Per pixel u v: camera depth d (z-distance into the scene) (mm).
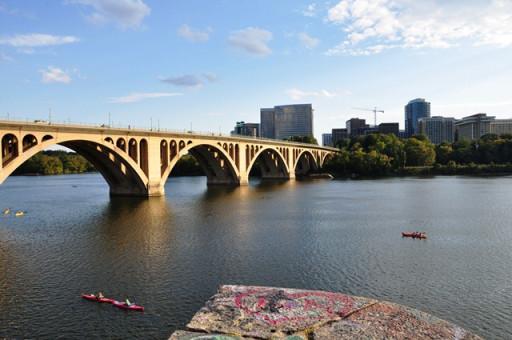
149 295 26531
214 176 119750
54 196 87562
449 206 66438
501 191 89500
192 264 33188
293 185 119375
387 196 83750
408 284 28406
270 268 32062
